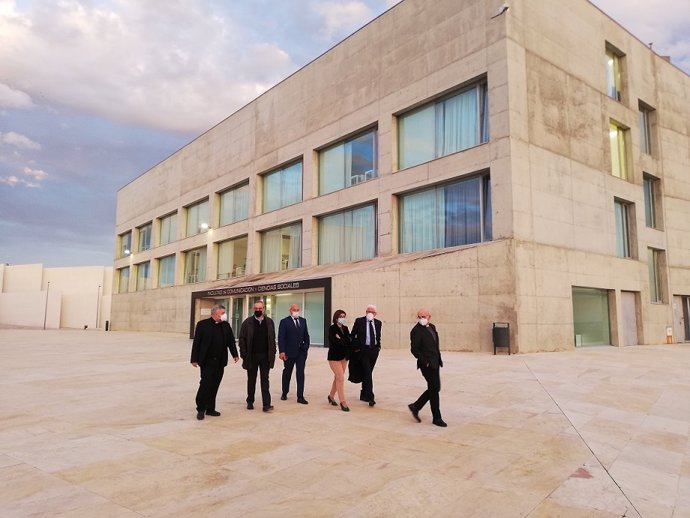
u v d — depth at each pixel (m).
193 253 41.19
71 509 4.05
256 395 9.59
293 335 8.83
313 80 28.38
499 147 18.11
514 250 17.05
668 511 4.15
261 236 32.72
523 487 4.64
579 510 4.14
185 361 16.14
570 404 8.33
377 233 23.94
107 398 9.24
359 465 5.24
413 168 21.69
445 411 7.88
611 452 5.76
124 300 51.94
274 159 31.19
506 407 8.12
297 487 4.60
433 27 21.38
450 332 18.05
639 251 23.95
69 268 69.88
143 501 4.24
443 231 20.83
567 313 18.86
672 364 13.72
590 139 21.75
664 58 29.08
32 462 5.30
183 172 42.47
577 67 21.64
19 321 68.38
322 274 22.42
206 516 3.95
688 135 29.50
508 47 18.34
